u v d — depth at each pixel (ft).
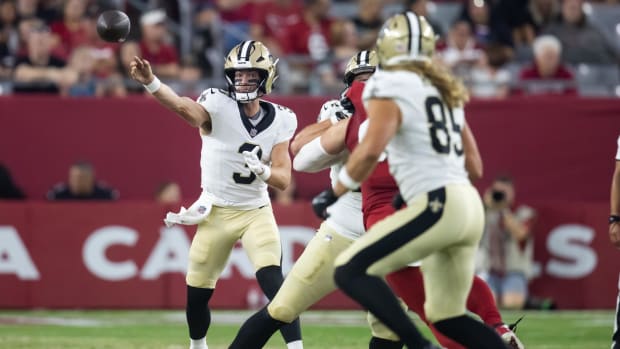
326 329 109.81
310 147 69.72
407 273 67.10
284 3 171.01
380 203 67.31
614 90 160.66
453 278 59.67
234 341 69.21
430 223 57.67
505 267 131.54
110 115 139.64
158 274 129.59
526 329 111.24
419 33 58.95
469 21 170.60
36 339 99.86
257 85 76.64
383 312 57.26
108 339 100.32
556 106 143.84
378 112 57.77
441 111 58.95
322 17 164.45
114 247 129.49
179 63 167.73
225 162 78.18
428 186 58.29
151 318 119.75
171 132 140.26
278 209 131.03
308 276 68.85
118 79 148.15
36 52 147.54
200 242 79.10
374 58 72.08
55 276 129.08
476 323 60.13
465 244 59.06
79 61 148.87
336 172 73.41
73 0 161.48
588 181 144.25
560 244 135.64
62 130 138.92
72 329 108.78
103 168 139.33
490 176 143.33
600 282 135.44
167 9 170.30
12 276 128.77
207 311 80.18
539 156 143.74
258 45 76.95
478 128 143.54
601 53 172.14
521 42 172.86
